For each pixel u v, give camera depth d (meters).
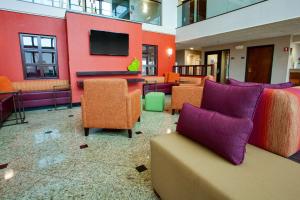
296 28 5.05
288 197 0.81
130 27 5.74
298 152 1.32
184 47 9.55
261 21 4.66
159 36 7.34
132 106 2.71
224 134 1.13
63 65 5.25
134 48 5.89
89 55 5.11
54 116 3.97
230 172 1.00
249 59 7.19
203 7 6.50
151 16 7.38
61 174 1.76
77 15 4.83
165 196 1.33
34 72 5.04
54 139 2.63
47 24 4.91
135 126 3.22
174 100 3.98
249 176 0.97
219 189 0.88
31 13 4.70
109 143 2.49
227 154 1.10
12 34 4.56
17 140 2.59
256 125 1.40
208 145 1.23
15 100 3.88
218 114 1.27
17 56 4.70
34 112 4.36
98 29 5.17
